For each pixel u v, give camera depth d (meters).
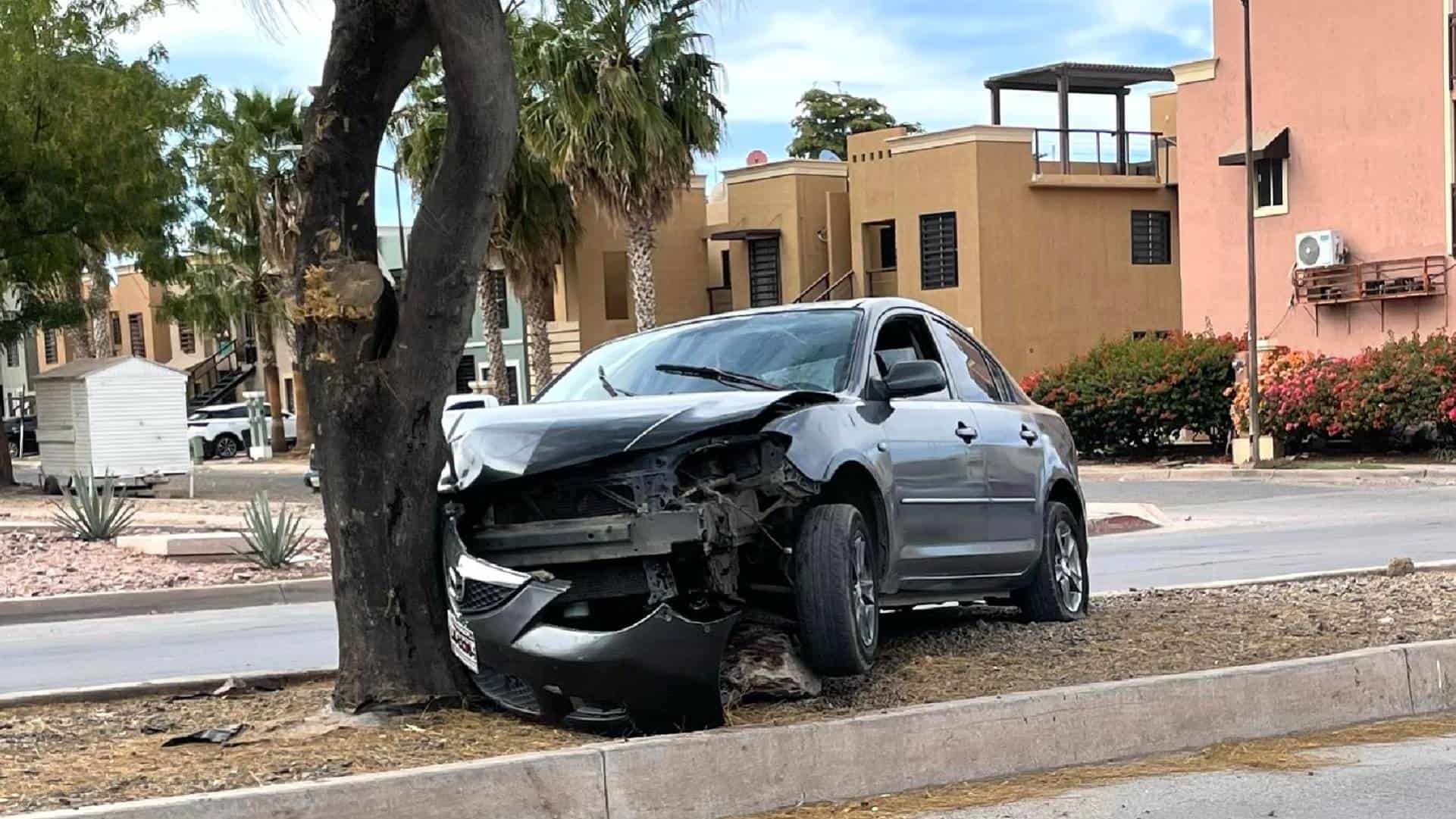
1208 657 7.90
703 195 49.56
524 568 6.52
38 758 6.24
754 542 7.01
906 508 7.58
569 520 6.50
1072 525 9.51
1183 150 36.06
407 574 6.78
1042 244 41.75
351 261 6.60
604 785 5.57
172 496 28.38
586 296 47.72
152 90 30.44
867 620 7.20
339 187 6.59
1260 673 7.02
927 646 8.34
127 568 15.29
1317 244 32.66
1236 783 6.16
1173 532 19.78
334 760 6.00
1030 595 9.16
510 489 6.63
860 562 7.10
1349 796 5.95
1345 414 29.95
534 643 6.17
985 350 9.49
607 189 34.06
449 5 6.16
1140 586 12.78
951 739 6.24
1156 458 35.00
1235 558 15.13
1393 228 32.12
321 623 12.34
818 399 7.15
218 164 45.50
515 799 5.43
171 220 31.64
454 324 6.69
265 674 7.93
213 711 7.20
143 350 72.75
